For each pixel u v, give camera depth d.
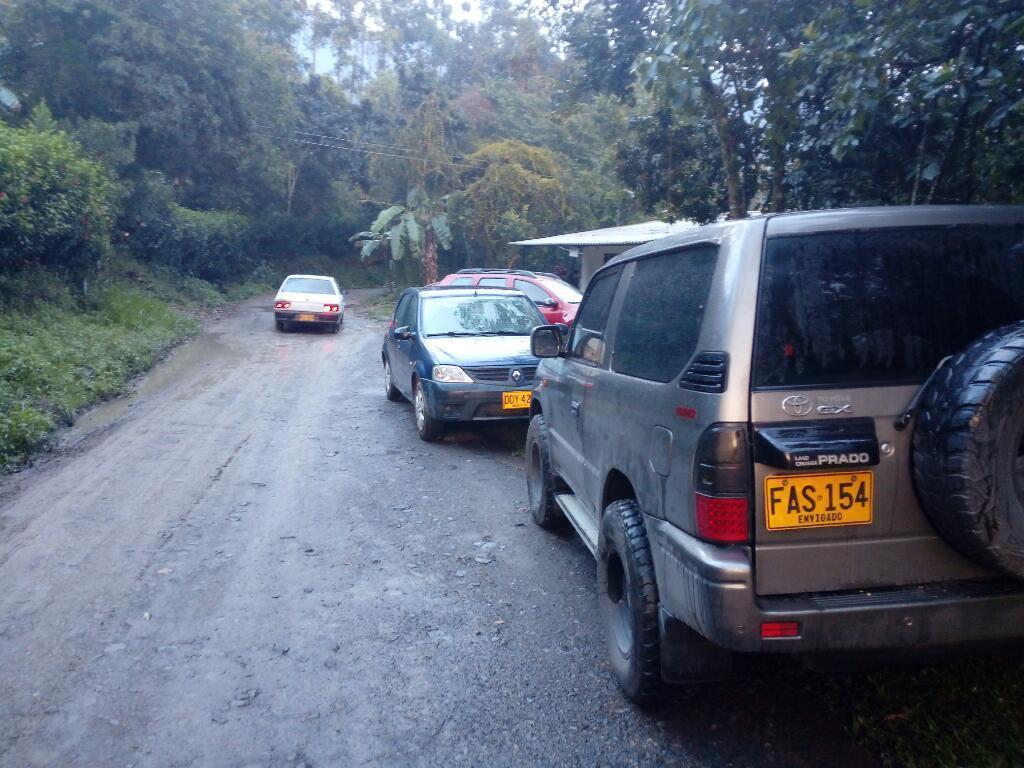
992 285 3.44
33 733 3.92
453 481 8.26
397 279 40.38
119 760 3.72
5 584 5.66
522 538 6.61
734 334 3.29
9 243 16.53
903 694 4.07
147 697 4.25
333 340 22.11
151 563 6.05
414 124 37.47
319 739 3.90
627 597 4.07
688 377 3.49
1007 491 3.00
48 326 16.09
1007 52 5.74
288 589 5.61
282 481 8.21
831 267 3.37
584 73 11.30
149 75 29.25
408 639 4.90
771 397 3.23
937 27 5.66
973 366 3.04
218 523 6.94
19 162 16.58
